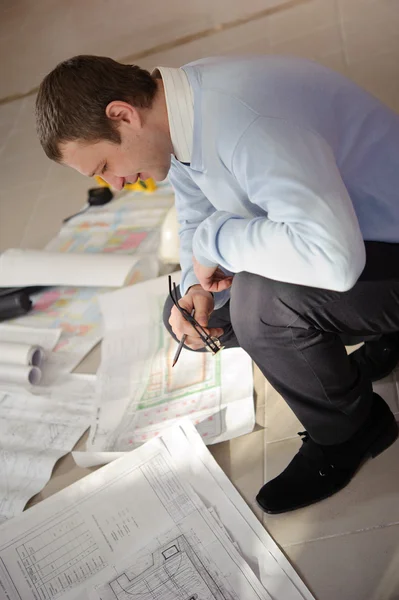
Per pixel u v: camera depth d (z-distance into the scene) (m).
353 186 0.96
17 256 2.05
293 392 1.12
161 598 1.11
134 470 1.33
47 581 1.19
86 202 2.40
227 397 1.46
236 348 1.56
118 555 1.20
